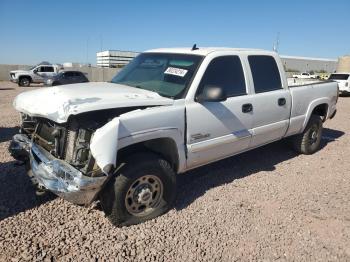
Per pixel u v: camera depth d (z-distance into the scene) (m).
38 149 3.79
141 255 3.18
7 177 4.71
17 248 3.16
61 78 24.38
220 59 4.45
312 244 3.49
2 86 27.48
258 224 3.81
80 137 3.35
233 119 4.49
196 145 4.09
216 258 3.20
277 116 5.29
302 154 6.56
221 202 4.30
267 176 5.29
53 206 3.98
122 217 3.56
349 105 16.36
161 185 3.79
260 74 5.06
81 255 3.13
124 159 3.55
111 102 3.41
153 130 3.57
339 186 5.02
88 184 3.17
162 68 4.54
